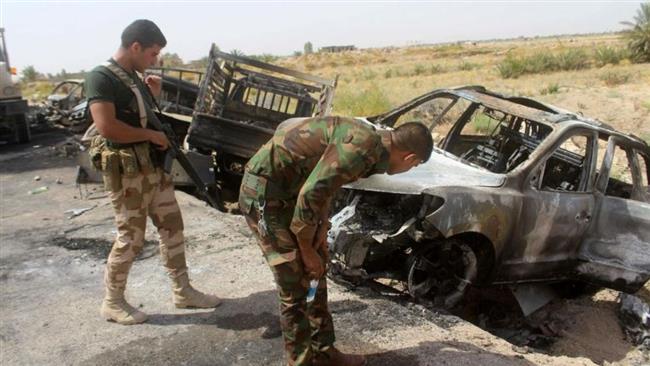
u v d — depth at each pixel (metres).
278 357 3.65
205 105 8.39
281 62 66.12
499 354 3.81
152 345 3.79
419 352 3.76
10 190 8.24
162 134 3.69
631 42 32.59
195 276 4.86
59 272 5.11
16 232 6.23
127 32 3.45
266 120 9.22
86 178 8.03
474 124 6.46
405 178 4.72
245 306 4.31
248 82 9.09
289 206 2.94
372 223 4.73
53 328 4.04
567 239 5.34
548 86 20.20
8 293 4.67
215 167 8.59
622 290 5.36
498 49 67.44
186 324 4.05
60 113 14.56
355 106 16.17
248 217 3.00
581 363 3.80
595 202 5.49
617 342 5.11
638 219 5.37
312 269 2.87
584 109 16.06
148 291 4.59
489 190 4.69
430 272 4.70
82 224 6.45
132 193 3.65
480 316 5.39
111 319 4.08
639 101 16.64
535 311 5.62
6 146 12.51
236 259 5.24
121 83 3.43
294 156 2.77
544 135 5.87
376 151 2.62
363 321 4.17
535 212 4.96
